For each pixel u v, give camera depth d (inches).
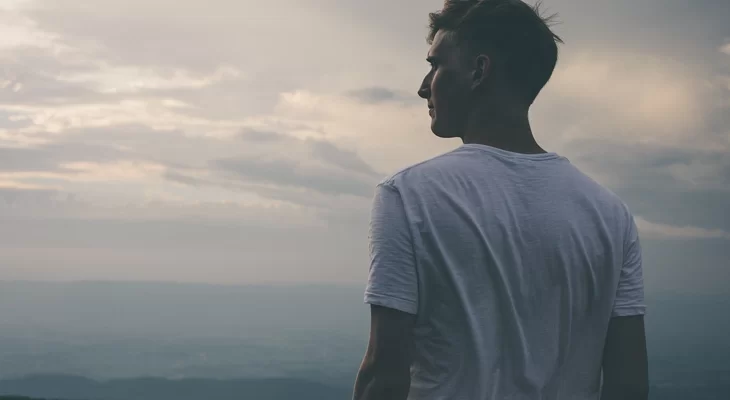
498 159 45.5
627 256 47.3
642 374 45.6
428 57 50.7
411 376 45.4
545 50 47.0
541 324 43.5
